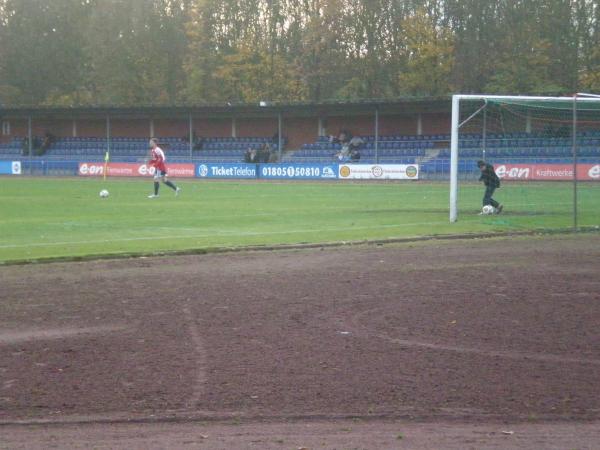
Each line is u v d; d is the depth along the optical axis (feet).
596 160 150.61
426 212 96.94
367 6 248.73
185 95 280.51
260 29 274.16
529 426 23.18
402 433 22.49
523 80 217.77
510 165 156.56
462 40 232.94
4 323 36.47
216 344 32.53
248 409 24.77
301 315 37.83
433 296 42.47
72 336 33.99
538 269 52.13
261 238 69.36
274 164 193.88
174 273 50.98
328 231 75.25
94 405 25.26
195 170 203.72
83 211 99.30
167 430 22.95
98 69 293.43
